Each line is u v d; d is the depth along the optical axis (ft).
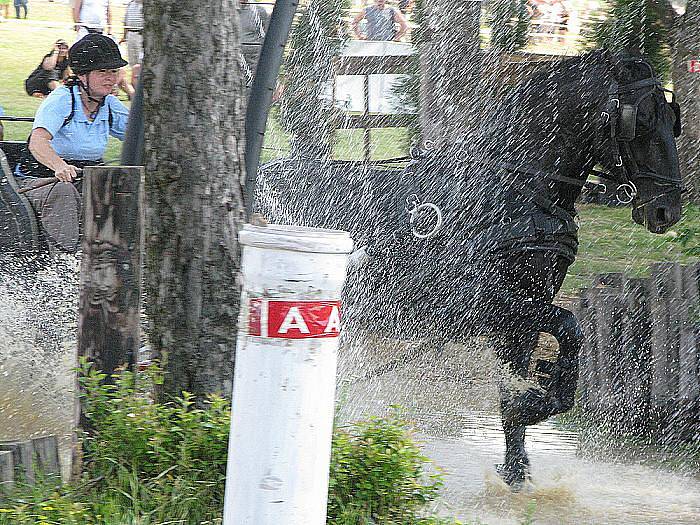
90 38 49.11
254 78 35.99
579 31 80.59
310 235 17.29
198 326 27.32
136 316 26.48
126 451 25.02
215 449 24.50
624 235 81.71
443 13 75.25
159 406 26.21
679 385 48.62
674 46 76.02
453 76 74.69
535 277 39.22
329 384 17.65
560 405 39.24
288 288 17.20
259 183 47.91
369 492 24.06
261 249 17.29
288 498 17.34
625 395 49.88
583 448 45.50
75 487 24.47
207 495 24.09
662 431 48.32
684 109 73.10
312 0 77.15
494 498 37.19
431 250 41.63
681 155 68.74
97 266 26.37
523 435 39.83
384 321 43.62
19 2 106.52
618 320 50.60
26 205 45.57
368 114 76.33
